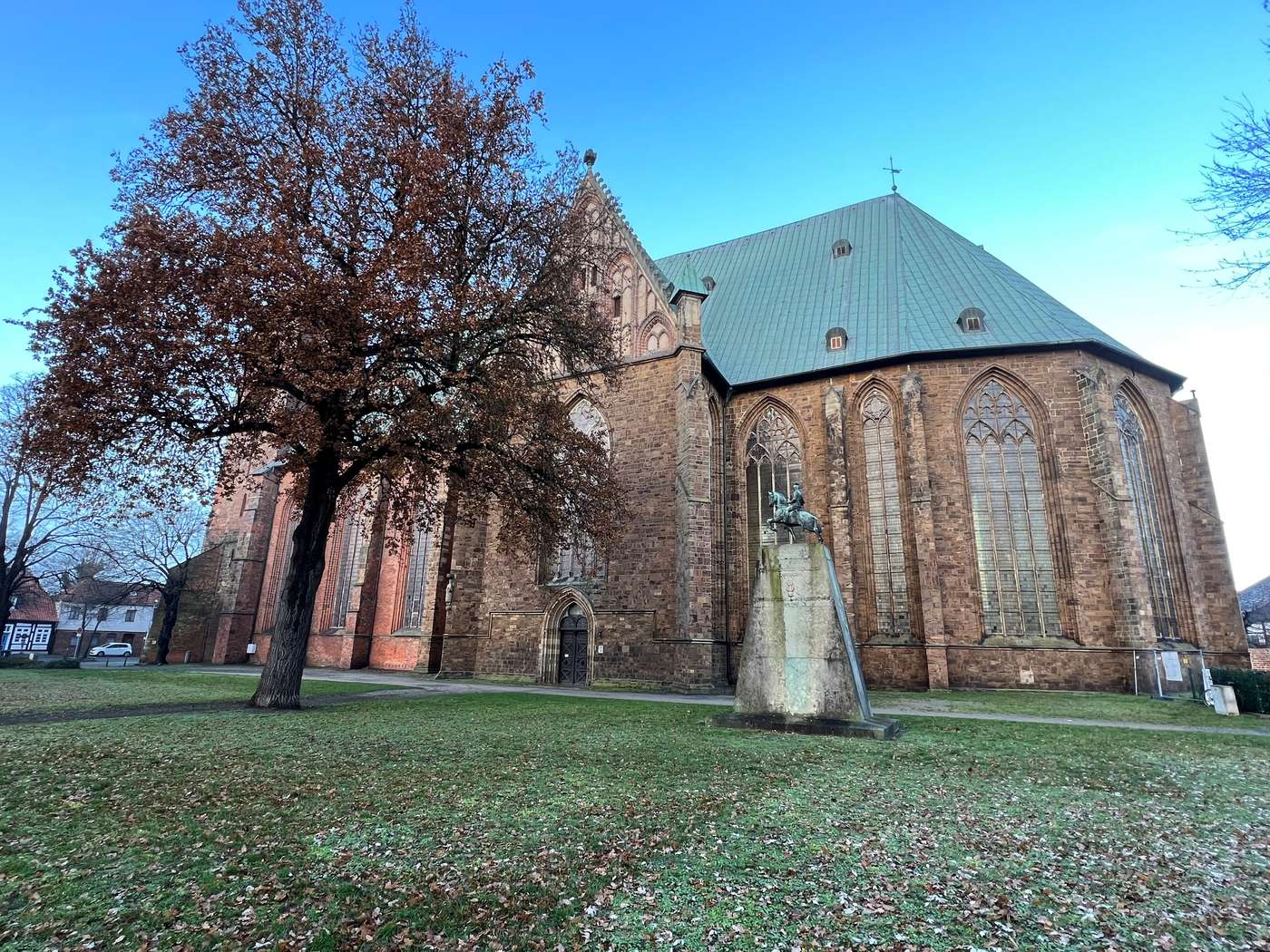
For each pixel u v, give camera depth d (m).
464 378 19.22
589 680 29.61
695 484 28.83
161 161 17.91
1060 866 6.52
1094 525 29.45
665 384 31.25
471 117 20.08
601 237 35.09
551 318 22.22
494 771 10.19
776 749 12.32
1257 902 5.74
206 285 15.65
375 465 20.03
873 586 32.12
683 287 31.89
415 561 43.31
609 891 5.69
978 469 31.67
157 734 12.77
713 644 29.75
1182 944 4.95
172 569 51.03
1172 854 6.95
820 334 37.28
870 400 34.03
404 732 13.92
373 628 43.78
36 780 9.04
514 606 32.91
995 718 19.27
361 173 18.62
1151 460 32.56
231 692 22.59
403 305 16.39
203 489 18.84
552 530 23.44
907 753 12.29
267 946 4.68
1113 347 31.45
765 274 43.75
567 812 7.97
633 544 30.14
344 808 8.04
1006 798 9.14
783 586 15.32
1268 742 14.60
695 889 5.77
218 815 7.65
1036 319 33.19
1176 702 24.09
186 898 5.45
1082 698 25.36
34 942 4.68
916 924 5.18
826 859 6.57
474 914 5.22
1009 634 29.67
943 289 36.69
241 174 17.91
